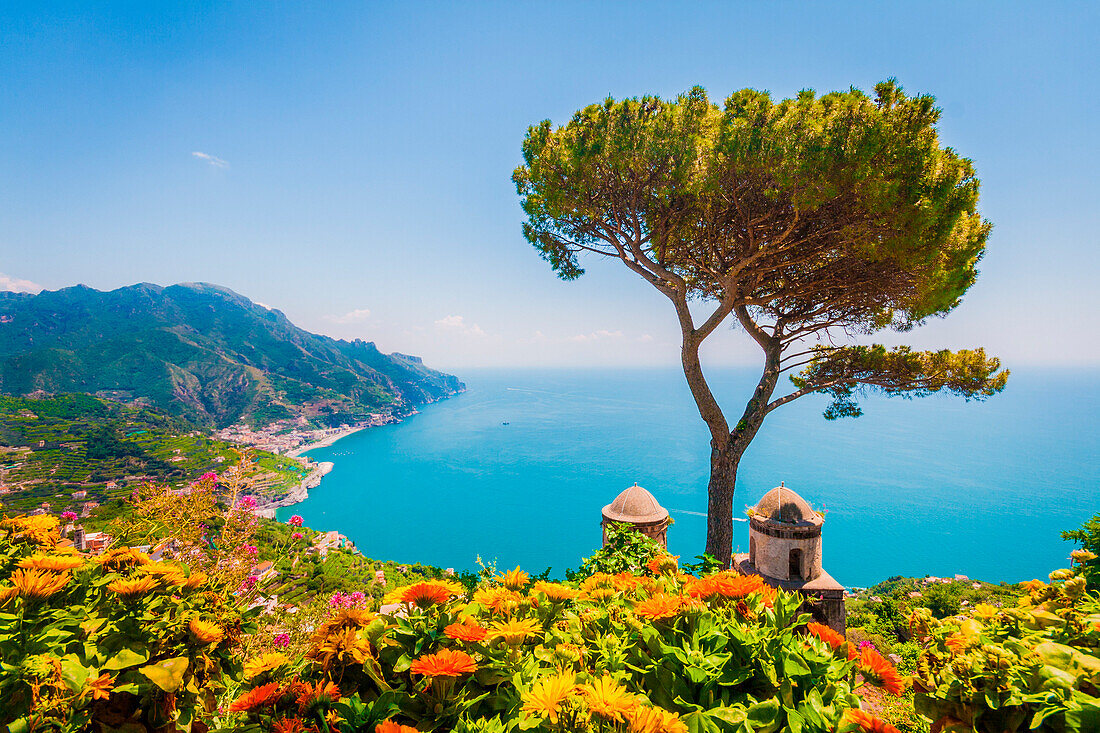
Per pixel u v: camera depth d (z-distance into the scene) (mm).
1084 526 2789
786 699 1271
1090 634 1489
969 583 48000
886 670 1406
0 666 1199
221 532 3699
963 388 9867
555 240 10922
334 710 1324
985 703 1331
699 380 9766
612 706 1098
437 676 1316
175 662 1386
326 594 3461
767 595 1653
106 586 1654
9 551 1804
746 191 8414
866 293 9359
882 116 7258
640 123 8430
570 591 1788
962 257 8359
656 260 10453
